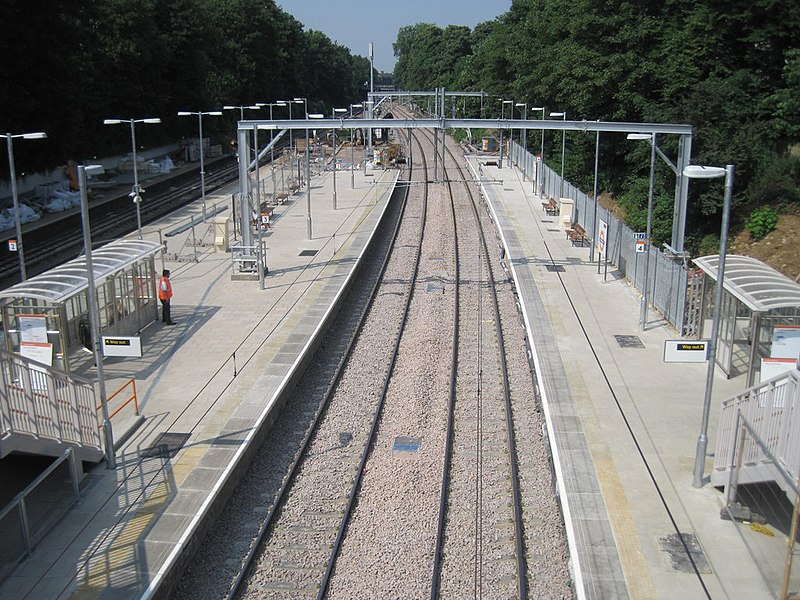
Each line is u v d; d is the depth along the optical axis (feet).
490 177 225.76
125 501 51.16
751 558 45.14
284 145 330.54
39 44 147.74
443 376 77.97
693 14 140.56
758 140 130.21
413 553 48.26
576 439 60.34
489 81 279.08
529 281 108.68
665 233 132.57
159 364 76.18
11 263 121.19
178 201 184.55
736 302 70.95
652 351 80.69
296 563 47.44
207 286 105.40
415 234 153.69
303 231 145.69
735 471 49.16
